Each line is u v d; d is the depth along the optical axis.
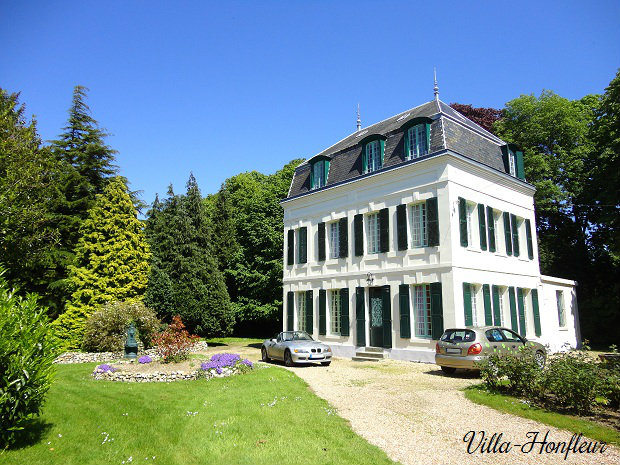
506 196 19.31
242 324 35.19
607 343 25.28
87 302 21.45
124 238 22.64
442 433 6.83
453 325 15.25
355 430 7.08
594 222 27.77
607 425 7.10
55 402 9.46
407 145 18.16
